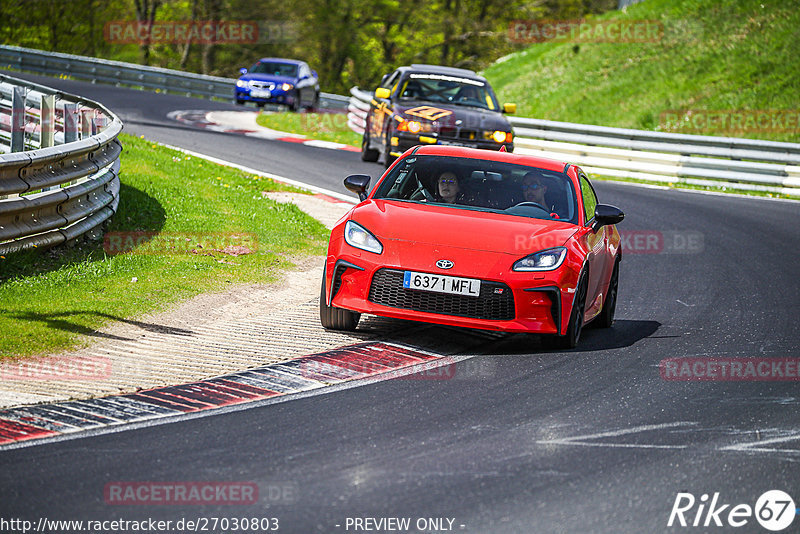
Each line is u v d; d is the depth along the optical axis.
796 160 72.50
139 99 103.50
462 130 61.22
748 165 73.69
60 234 33.00
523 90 126.94
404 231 26.89
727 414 21.95
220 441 18.31
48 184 31.70
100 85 117.19
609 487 16.92
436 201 29.30
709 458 18.81
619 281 40.56
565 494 16.45
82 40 199.75
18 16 190.75
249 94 114.81
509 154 31.81
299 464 17.25
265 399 21.19
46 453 17.22
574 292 26.67
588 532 14.95
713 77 105.06
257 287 32.75
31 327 25.05
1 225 29.77
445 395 22.12
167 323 27.19
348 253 26.66
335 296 27.00
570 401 22.23
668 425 20.83
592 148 77.69
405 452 18.16
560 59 129.00
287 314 29.48
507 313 25.98
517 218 28.48
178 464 17.02
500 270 25.84
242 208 45.94
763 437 20.34
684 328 31.94
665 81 109.12
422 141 61.38
